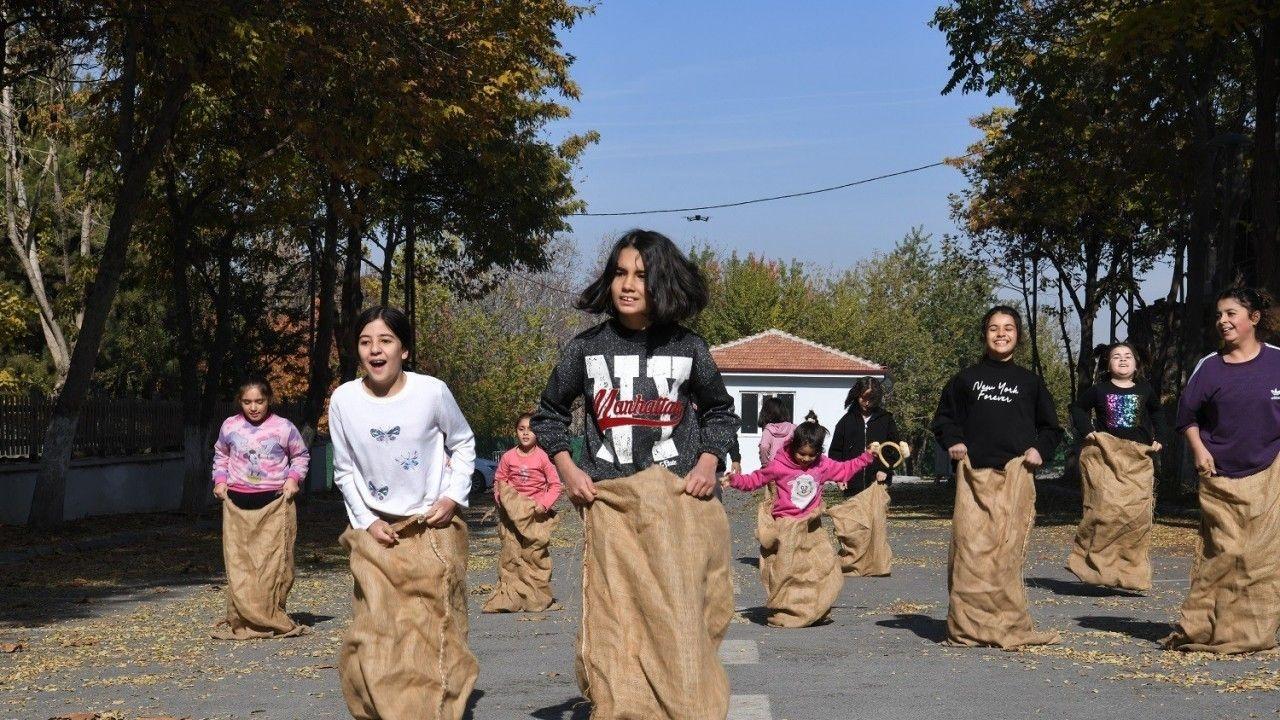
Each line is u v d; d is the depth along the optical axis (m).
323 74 21.86
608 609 5.15
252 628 9.98
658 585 5.08
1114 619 9.98
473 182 34.72
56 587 14.41
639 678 5.09
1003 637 8.54
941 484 44.94
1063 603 11.18
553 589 13.39
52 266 40.69
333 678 8.03
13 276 40.88
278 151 24.27
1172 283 37.97
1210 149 25.66
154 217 27.16
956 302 78.50
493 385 60.19
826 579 10.05
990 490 8.60
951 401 8.84
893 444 10.28
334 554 18.64
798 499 10.13
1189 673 7.38
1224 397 8.02
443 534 5.89
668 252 5.30
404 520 5.85
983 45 26.78
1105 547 11.74
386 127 22.77
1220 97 29.45
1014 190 39.00
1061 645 8.57
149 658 9.02
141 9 18.88
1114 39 19.34
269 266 35.34
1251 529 7.96
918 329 79.38
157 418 29.62
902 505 29.55
